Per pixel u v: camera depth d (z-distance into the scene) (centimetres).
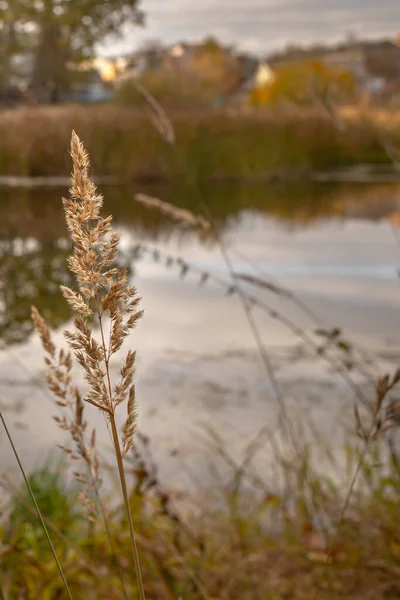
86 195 61
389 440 227
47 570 192
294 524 230
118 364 376
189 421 316
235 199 1295
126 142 1550
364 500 231
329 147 1855
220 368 395
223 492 242
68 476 247
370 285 605
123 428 66
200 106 1812
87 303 63
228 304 557
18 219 909
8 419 304
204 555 200
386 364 373
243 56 4094
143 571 196
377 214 1096
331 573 198
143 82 1680
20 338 429
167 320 503
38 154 1522
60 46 2112
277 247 794
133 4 1658
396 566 197
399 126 873
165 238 832
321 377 377
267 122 1792
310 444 286
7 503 231
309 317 506
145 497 218
